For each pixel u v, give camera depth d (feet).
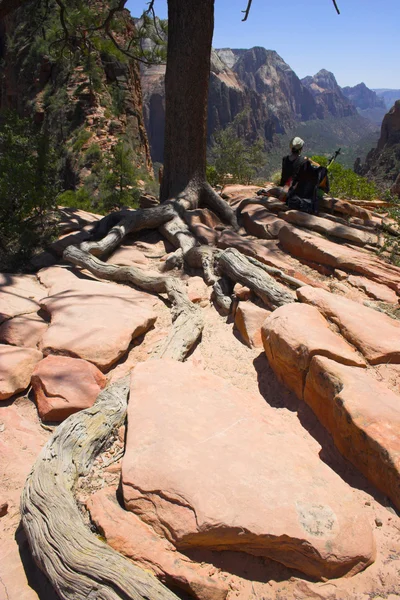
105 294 18.08
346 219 25.72
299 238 21.17
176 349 14.51
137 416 10.58
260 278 17.01
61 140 106.22
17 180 23.49
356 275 19.13
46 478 9.47
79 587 7.52
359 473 10.12
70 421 11.03
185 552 8.27
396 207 29.30
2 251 23.79
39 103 118.21
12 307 17.04
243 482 8.77
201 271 20.92
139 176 72.69
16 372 13.23
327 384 11.30
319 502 8.55
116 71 118.42
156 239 25.12
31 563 8.73
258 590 7.92
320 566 7.95
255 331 15.51
